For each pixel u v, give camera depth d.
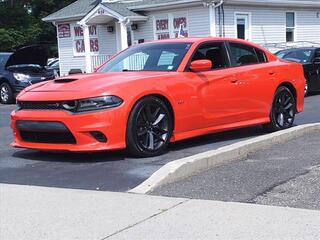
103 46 26.39
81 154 7.71
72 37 27.72
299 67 9.66
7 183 6.36
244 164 6.71
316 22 27.08
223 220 4.76
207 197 5.46
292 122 9.50
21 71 18.05
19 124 7.40
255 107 8.70
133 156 7.30
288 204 5.14
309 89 16.06
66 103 7.00
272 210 4.96
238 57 8.66
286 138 8.13
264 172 6.28
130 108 7.04
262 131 9.28
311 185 5.69
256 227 4.57
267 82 8.87
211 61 8.22
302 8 26.12
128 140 7.09
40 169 6.97
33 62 19.09
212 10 21.88
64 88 7.23
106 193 5.73
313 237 4.32
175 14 23.33
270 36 24.66
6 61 18.59
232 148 6.97
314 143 7.87
